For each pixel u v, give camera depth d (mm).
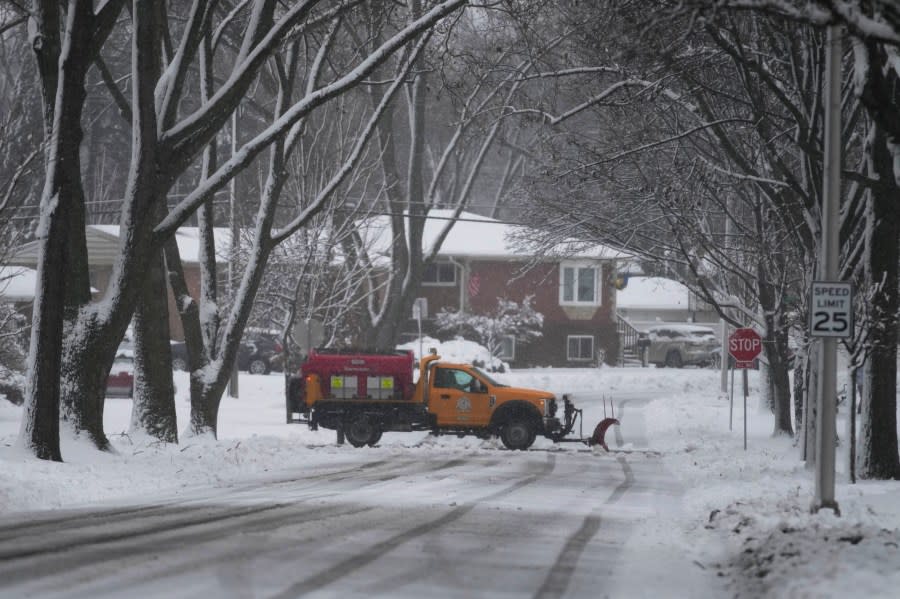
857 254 50250
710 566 25625
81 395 47406
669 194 61062
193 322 63031
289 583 21516
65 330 47500
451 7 48562
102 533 28094
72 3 43438
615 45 43344
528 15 55812
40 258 43938
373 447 66562
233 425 81125
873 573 21891
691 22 26406
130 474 43531
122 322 48094
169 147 47969
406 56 65500
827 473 31922
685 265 77375
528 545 28125
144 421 57656
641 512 36719
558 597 21328
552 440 69438
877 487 44094
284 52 71500
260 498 38219
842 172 38375
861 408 51062
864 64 27906
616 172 62344
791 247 67375
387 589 21328
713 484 46688
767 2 24500
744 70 47094
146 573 22094
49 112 46438
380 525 31016
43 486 36875
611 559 26266
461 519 33031
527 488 44375
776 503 34688
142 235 47875
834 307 32000
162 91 52656
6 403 87000
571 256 77875
